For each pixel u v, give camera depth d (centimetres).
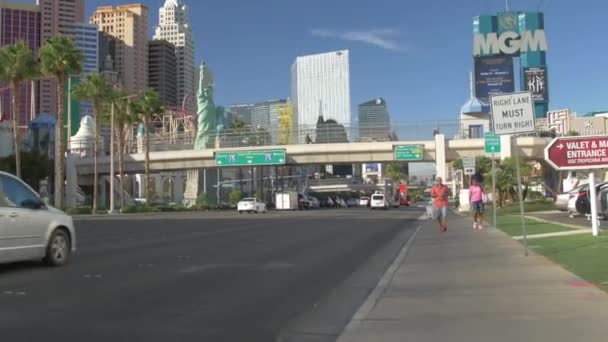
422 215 4625
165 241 2055
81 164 8425
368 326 752
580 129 9988
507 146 6053
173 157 7594
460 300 906
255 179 12350
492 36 10438
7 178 1228
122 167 6738
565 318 764
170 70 17138
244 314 845
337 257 1554
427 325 750
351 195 16462
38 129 8144
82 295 971
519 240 1784
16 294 974
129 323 776
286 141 7112
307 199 8419
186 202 9294
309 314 853
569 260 1272
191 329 751
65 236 1358
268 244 1931
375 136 6806
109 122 7156
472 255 1477
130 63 14975
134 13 15138
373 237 2242
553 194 6050
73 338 695
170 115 12669
